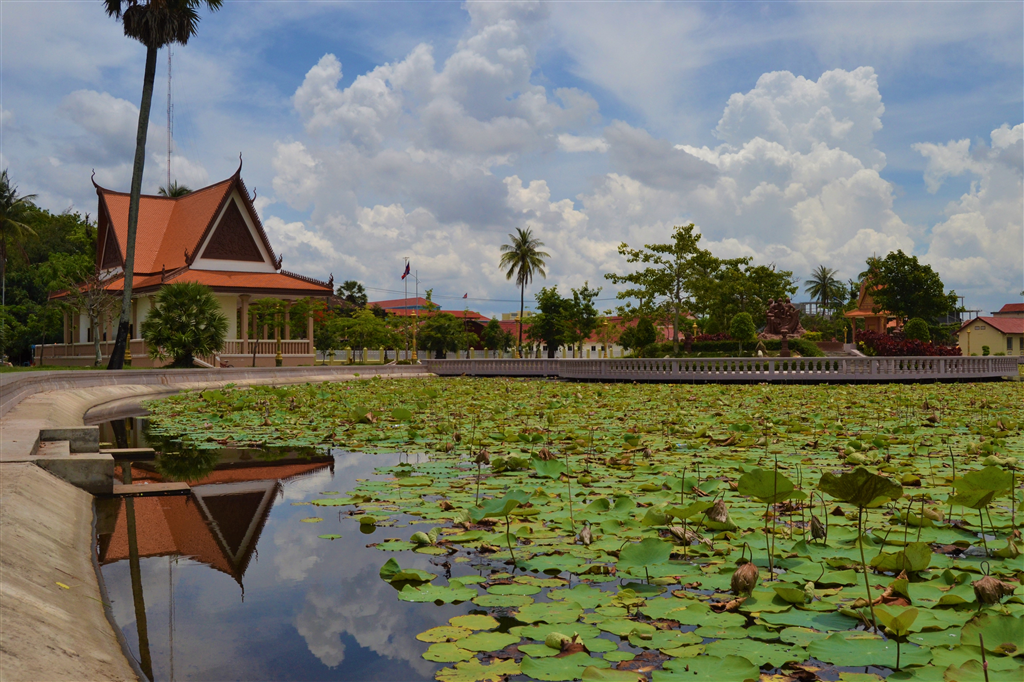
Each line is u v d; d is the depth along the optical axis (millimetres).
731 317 45375
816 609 2820
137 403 15734
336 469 6844
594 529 4254
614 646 2504
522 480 6008
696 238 37250
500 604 3000
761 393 17250
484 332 66062
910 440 8070
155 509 5176
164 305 26906
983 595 2729
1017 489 5219
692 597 3062
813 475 5906
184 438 9266
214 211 35719
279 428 10227
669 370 24844
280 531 4484
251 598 3240
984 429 8859
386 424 10555
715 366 24141
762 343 36375
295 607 3113
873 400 14750
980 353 60594
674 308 38500
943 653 2320
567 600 3031
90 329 41156
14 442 6461
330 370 29109
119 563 3811
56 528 4016
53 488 4969
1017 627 2352
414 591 3209
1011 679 2025
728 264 44125
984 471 3553
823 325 73375
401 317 59312
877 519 4398
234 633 2812
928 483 5582
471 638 2654
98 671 2295
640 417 11258
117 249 38281
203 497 5598
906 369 23953
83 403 13758
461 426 10047
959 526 4223
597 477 6055
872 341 39969
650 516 3936
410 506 5074
